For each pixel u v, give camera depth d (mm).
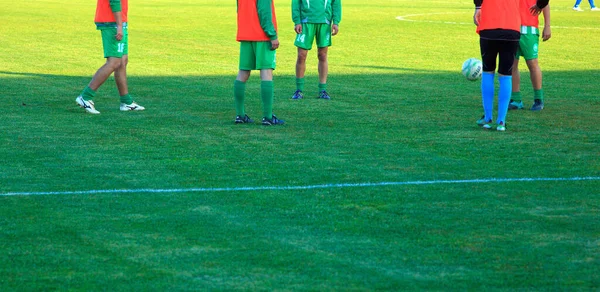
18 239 8117
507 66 14094
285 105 17156
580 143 13188
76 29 35188
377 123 14938
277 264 7465
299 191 9992
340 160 11758
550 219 8875
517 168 11320
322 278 7129
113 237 8195
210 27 37562
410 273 7258
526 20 16375
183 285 6957
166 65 23953
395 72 23016
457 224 8688
